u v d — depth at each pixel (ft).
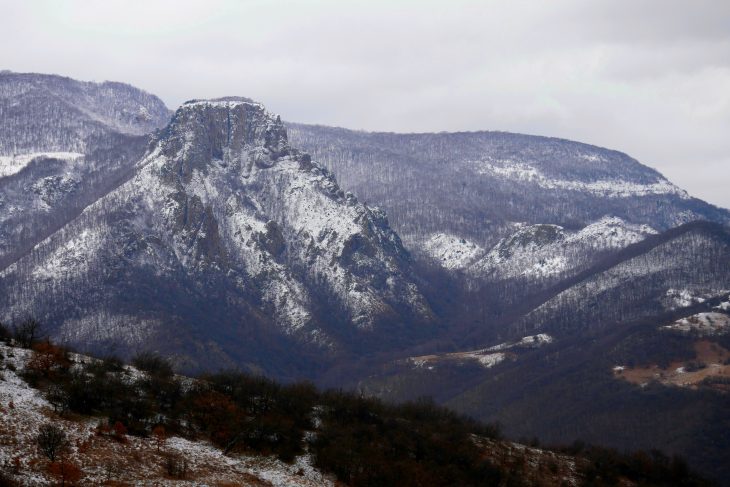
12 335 605.31
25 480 370.73
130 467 422.41
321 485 491.72
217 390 604.90
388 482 529.45
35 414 447.42
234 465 477.77
